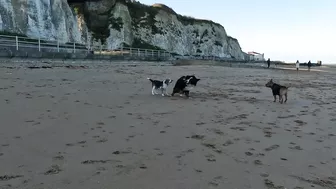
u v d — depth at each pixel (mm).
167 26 63031
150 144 5703
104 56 28516
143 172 4402
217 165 4801
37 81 13445
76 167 4480
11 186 3799
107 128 6664
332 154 5539
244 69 40312
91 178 4125
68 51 28844
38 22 30875
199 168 4648
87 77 16875
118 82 15719
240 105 10422
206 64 45750
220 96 12555
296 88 17562
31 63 19828
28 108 8117
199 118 8062
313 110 9922
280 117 8625
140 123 7246
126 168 4523
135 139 5973
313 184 4254
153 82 12094
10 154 4891
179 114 8477
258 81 21438
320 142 6258
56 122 6926
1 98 9133
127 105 9492
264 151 5566
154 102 10305
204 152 5383
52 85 12672
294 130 7164
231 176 4406
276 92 11438
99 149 5305
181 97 11773
